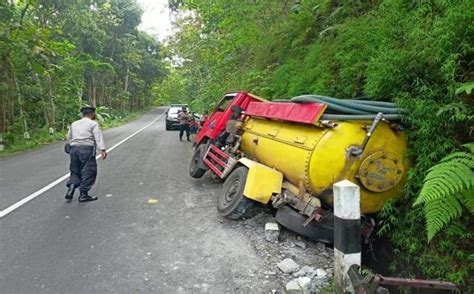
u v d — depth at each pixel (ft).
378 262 14.33
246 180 16.58
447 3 12.27
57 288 11.60
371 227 13.76
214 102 56.44
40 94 82.64
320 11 28.40
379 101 15.07
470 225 11.13
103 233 16.43
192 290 11.49
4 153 47.93
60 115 92.48
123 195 23.27
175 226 17.30
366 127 13.52
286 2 36.40
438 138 11.97
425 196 9.21
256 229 16.62
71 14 101.76
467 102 11.74
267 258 13.74
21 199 22.21
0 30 53.93
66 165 35.81
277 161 16.53
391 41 14.92
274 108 18.29
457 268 10.98
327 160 13.58
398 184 13.51
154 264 13.28
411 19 14.11
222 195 19.07
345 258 10.44
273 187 15.90
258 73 34.47
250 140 20.22
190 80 105.40
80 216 18.90
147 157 40.83
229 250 14.47
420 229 12.42
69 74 93.50
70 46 67.82
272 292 11.37
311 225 14.34
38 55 63.36
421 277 12.17
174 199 22.26
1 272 12.68
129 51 168.96
